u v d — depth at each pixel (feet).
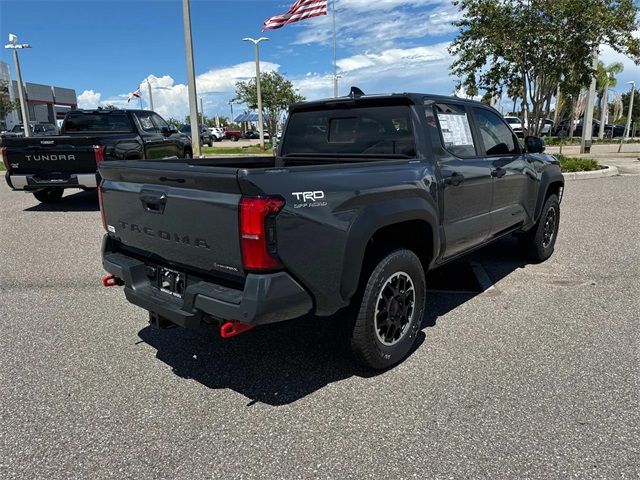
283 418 9.83
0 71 161.17
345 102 14.16
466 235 14.30
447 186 13.01
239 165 16.22
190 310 9.80
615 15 42.27
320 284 9.69
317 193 9.50
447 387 10.77
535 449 8.70
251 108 126.00
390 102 13.37
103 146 30.19
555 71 45.29
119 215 11.70
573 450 8.65
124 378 11.44
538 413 9.74
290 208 9.02
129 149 32.96
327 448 8.89
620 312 14.61
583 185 41.11
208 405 10.32
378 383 11.04
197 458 8.69
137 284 11.41
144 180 10.73
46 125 130.72
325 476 8.20
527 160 17.62
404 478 8.09
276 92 121.90
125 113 35.45
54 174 30.01
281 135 16.42
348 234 10.02
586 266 19.19
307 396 10.61
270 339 13.34
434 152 13.05
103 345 13.12
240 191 8.75
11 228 27.43
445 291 16.75
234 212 8.85
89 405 10.35
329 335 13.52
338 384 11.05
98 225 27.96
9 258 21.39
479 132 15.34
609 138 141.28
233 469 8.41
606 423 9.38
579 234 24.21
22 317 15.01
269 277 8.96
